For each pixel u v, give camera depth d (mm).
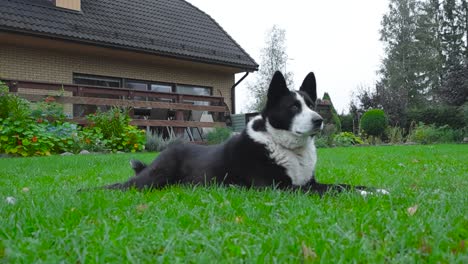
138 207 1125
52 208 1109
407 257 680
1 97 3912
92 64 5672
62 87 4535
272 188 1422
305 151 1504
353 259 682
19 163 2918
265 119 1508
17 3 5152
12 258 718
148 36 6047
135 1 6793
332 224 881
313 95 1627
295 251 739
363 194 1272
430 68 14586
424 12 15453
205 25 7262
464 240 778
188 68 6625
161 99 5711
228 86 7094
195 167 1558
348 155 3791
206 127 5504
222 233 850
